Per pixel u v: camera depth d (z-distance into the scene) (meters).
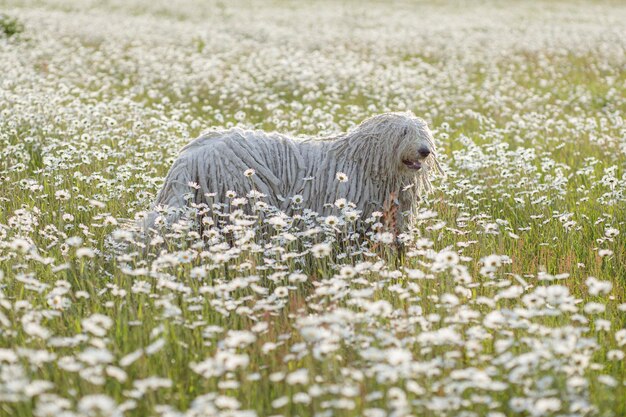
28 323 6.38
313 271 8.85
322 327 6.57
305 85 20.86
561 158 14.27
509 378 5.57
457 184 10.82
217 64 23.44
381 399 5.80
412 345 6.52
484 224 9.93
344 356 6.51
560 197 11.30
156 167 12.34
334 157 9.48
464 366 6.55
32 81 17.73
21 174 11.77
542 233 10.12
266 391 6.05
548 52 29.23
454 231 9.30
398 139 9.27
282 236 8.30
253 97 18.61
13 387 5.16
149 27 33.28
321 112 14.94
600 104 20.80
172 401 5.83
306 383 5.71
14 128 13.37
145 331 6.85
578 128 15.54
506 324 6.88
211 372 5.64
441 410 5.47
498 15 46.03
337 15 43.19
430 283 8.01
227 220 9.11
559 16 45.69
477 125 17.58
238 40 31.36
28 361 6.11
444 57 28.48
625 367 6.76
